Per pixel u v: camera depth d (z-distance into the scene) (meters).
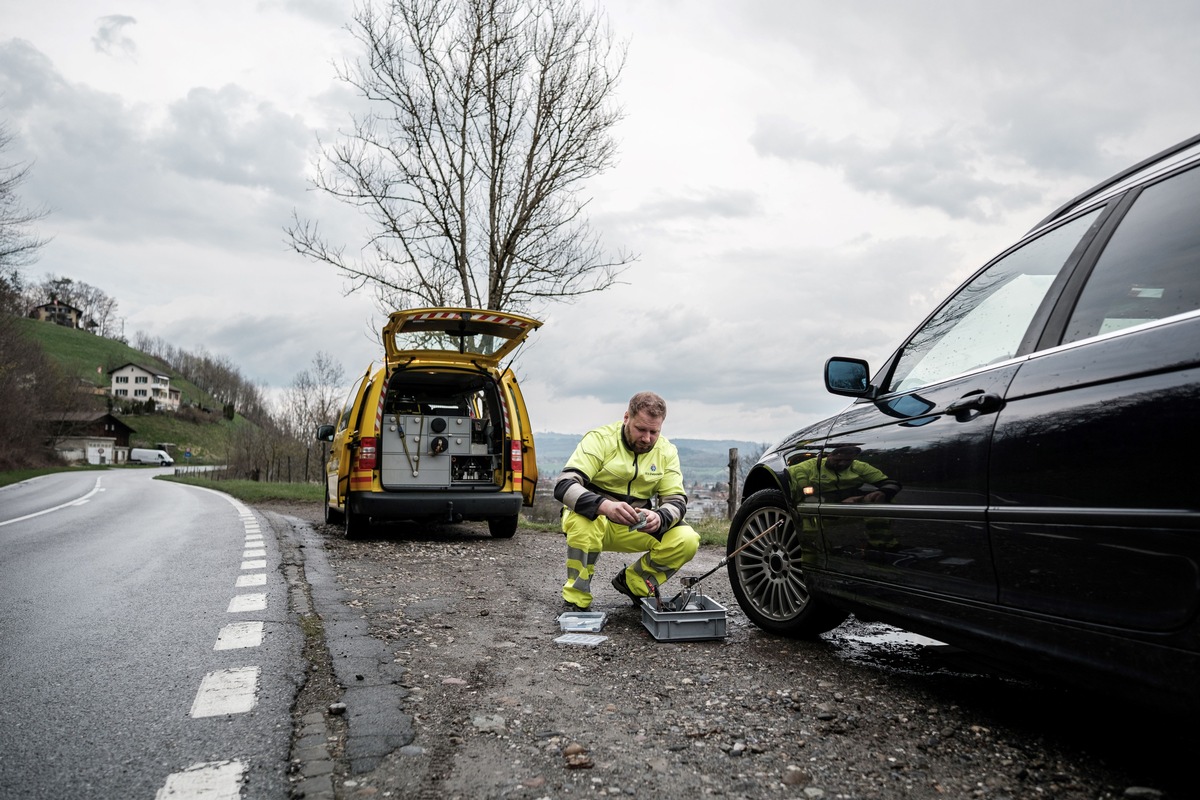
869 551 3.53
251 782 2.39
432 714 3.01
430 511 8.86
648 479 4.91
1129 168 2.73
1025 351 2.79
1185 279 2.24
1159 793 2.31
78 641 4.21
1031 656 2.58
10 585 6.08
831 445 3.92
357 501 8.80
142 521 12.58
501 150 15.48
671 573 4.96
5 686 3.40
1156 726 2.90
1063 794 2.32
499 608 5.16
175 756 2.60
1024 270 3.06
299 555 7.69
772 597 4.53
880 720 2.97
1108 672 2.28
